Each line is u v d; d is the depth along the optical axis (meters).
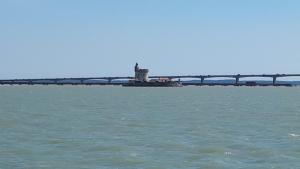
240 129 61.88
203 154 41.56
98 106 120.81
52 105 124.94
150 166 36.38
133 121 74.25
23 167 35.69
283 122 72.94
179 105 127.31
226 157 40.19
